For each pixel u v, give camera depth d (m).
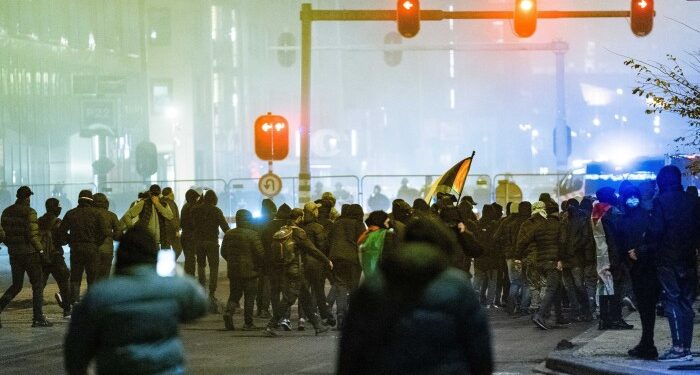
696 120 49.78
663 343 40.00
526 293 54.53
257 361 39.56
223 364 38.81
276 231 52.44
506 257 55.66
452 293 15.53
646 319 35.59
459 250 38.28
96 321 17.19
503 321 53.19
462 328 15.57
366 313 15.46
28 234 49.09
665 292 34.25
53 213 52.09
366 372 15.49
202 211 58.19
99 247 52.19
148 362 17.19
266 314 56.06
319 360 39.75
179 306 17.81
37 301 50.06
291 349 43.16
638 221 35.47
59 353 42.56
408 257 15.59
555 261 49.44
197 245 58.19
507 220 55.88
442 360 15.43
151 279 17.62
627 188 35.69
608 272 45.69
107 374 17.16
